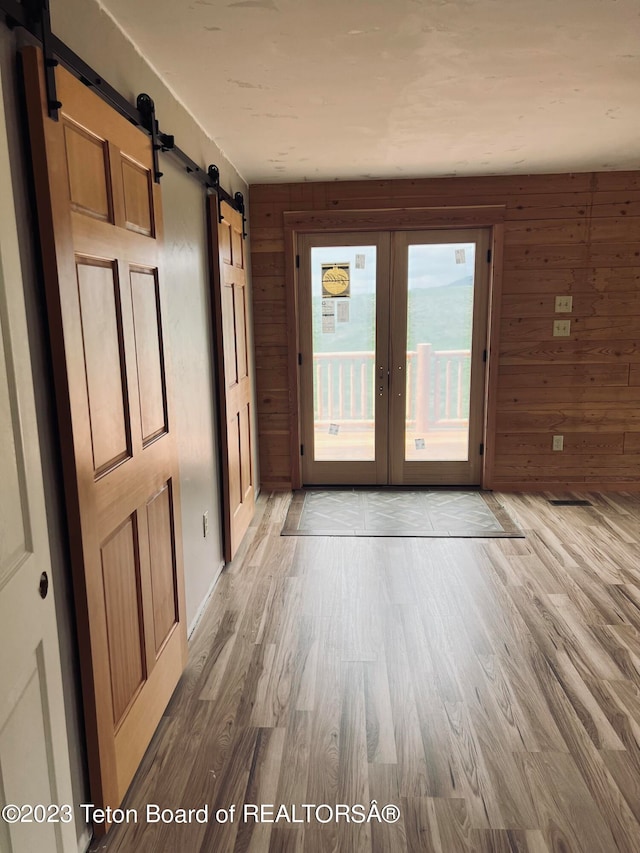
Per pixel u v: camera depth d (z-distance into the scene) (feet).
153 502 6.62
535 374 14.71
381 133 10.39
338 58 7.20
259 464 15.52
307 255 14.73
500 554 11.37
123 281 5.71
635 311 14.34
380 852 5.18
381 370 15.08
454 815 5.55
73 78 4.71
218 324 10.27
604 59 7.37
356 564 11.01
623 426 14.87
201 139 9.74
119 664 5.67
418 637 8.53
